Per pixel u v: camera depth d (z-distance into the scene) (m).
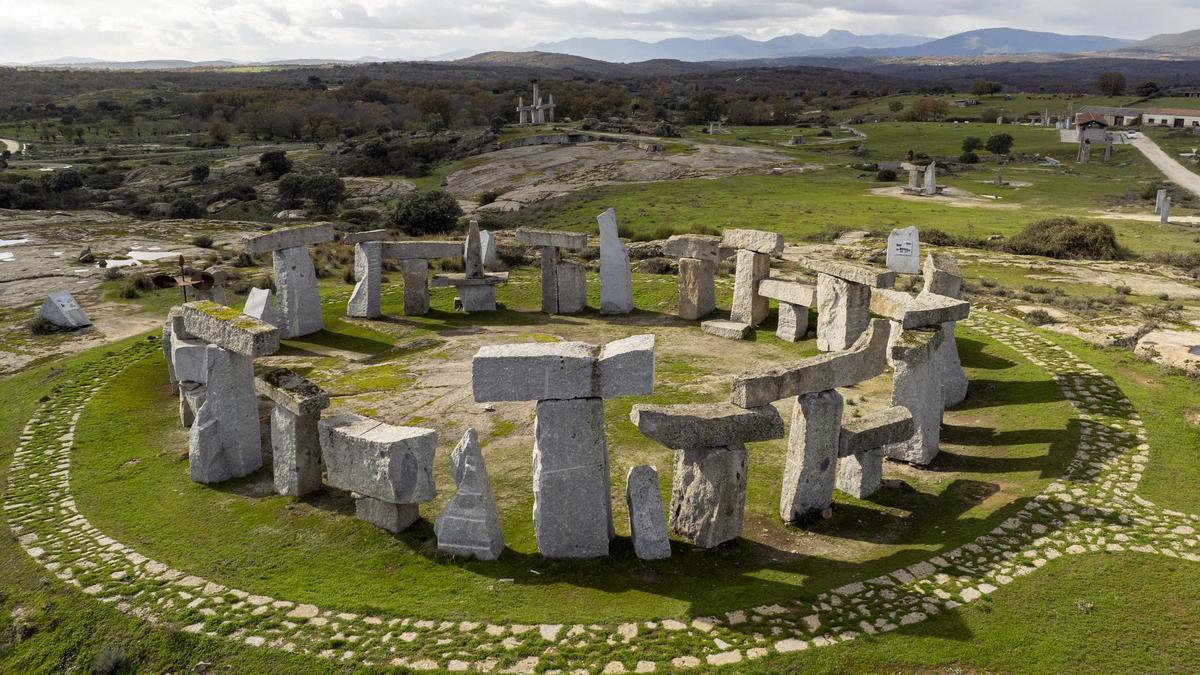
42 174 102.75
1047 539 14.49
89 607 13.46
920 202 65.62
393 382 25.22
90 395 24.41
